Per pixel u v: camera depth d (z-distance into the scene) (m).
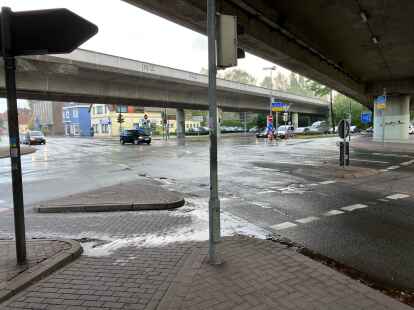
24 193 10.36
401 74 29.11
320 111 86.94
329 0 12.38
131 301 3.53
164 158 21.06
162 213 7.49
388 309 3.33
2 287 3.74
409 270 4.47
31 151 29.69
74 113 91.00
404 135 34.78
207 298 3.52
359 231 6.13
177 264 4.49
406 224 6.54
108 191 9.47
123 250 5.11
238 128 88.62
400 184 10.98
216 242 4.38
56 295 3.68
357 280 4.18
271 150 26.00
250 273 4.10
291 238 5.79
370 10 13.40
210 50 4.28
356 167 14.44
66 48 4.18
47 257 4.58
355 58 22.23
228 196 9.31
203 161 19.02
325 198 8.95
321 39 17.47
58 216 7.30
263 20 13.54
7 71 4.14
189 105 45.53
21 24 4.14
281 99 62.75
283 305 3.39
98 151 28.97
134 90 35.66
